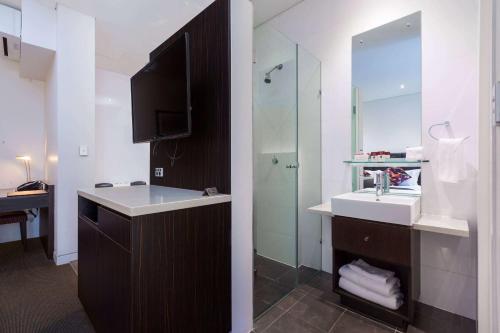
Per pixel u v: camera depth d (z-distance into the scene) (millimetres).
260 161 2223
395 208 1471
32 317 1603
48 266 2389
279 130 2246
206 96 1499
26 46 2371
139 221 986
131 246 972
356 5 2113
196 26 1584
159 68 1575
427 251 1763
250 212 1474
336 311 1703
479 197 924
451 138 1665
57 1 2367
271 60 2213
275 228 2240
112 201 1142
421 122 1792
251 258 1484
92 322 1487
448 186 1688
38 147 3334
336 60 2234
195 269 1188
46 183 3016
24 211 2896
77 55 2520
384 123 1979
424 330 1508
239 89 1403
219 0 1410
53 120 2605
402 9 1880
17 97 3199
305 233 2350
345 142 2193
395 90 1923
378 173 1915
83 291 1664
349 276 1751
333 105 2260
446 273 1697
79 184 2539
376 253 1543
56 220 2488
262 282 2092
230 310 1371
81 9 2496
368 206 1576
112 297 1153
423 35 1778
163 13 2572
